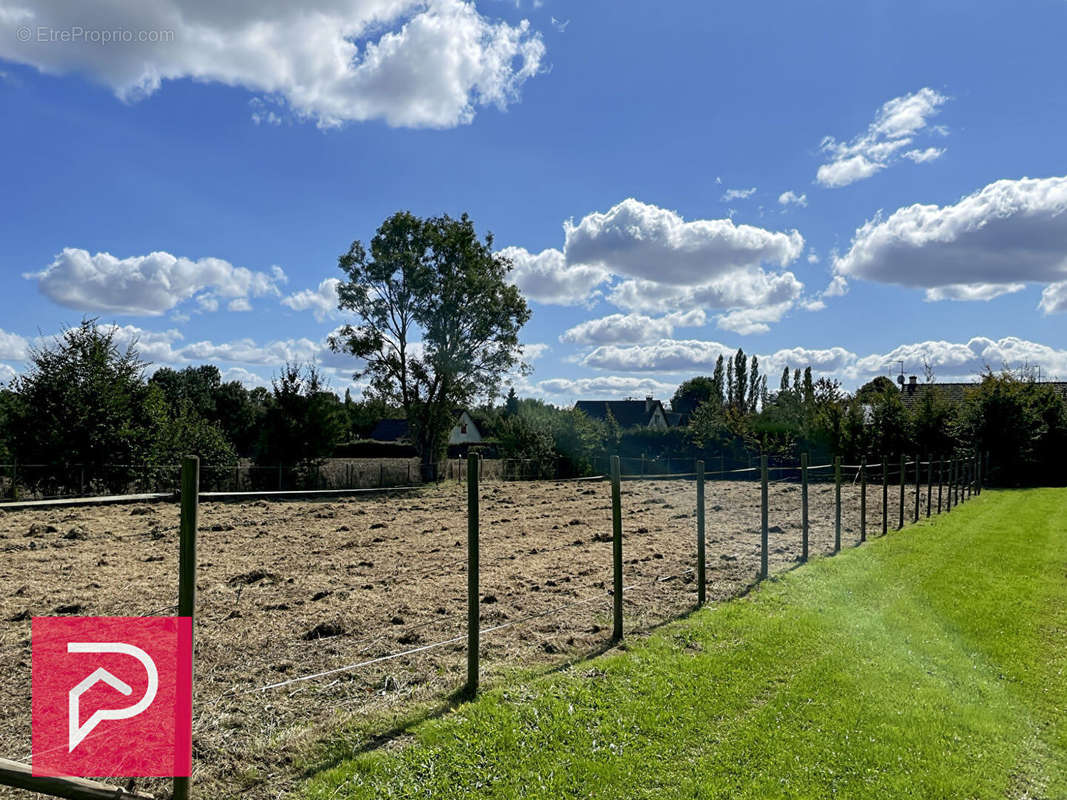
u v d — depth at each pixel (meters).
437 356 42.19
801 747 4.57
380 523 16.02
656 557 11.31
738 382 96.88
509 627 7.15
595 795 3.95
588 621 7.40
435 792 3.89
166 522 15.67
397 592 8.75
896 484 28.95
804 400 37.41
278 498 23.31
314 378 30.14
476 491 5.25
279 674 5.70
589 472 39.59
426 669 5.83
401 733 4.57
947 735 4.81
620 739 4.61
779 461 36.12
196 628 7.04
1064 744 4.78
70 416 23.36
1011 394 31.52
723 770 4.27
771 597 8.49
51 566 10.32
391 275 41.81
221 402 68.94
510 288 43.84
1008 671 6.14
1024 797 4.09
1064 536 14.15
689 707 5.14
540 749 4.42
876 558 11.32
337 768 4.08
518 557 11.41
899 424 34.06
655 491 26.05
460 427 64.75
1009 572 10.33
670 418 85.06
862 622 7.50
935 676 5.96
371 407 76.56
